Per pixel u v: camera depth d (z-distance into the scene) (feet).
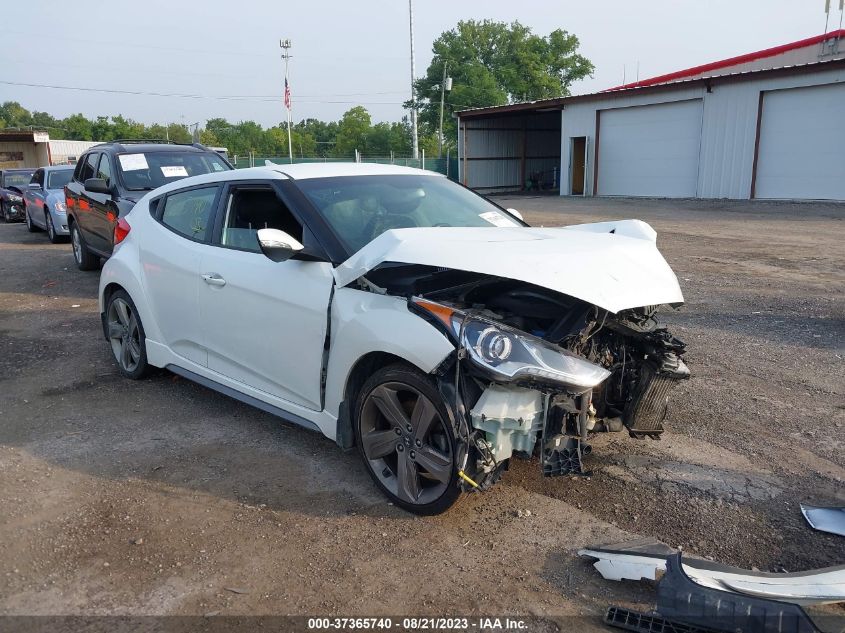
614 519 11.07
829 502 11.37
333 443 14.16
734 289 28.09
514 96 225.35
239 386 14.37
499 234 12.19
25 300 28.71
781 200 71.97
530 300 11.28
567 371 9.84
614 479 12.32
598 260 10.87
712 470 12.55
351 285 11.80
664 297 10.67
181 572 9.94
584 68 225.35
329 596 9.38
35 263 38.37
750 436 13.96
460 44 225.35
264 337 13.35
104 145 33.14
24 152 150.82
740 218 56.13
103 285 18.33
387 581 9.67
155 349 16.79
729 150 76.07
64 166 51.60
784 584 8.71
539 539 10.58
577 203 81.97
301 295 12.42
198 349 15.40
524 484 12.23
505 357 9.71
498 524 11.02
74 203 34.09
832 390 16.39
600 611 8.99
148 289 16.66
